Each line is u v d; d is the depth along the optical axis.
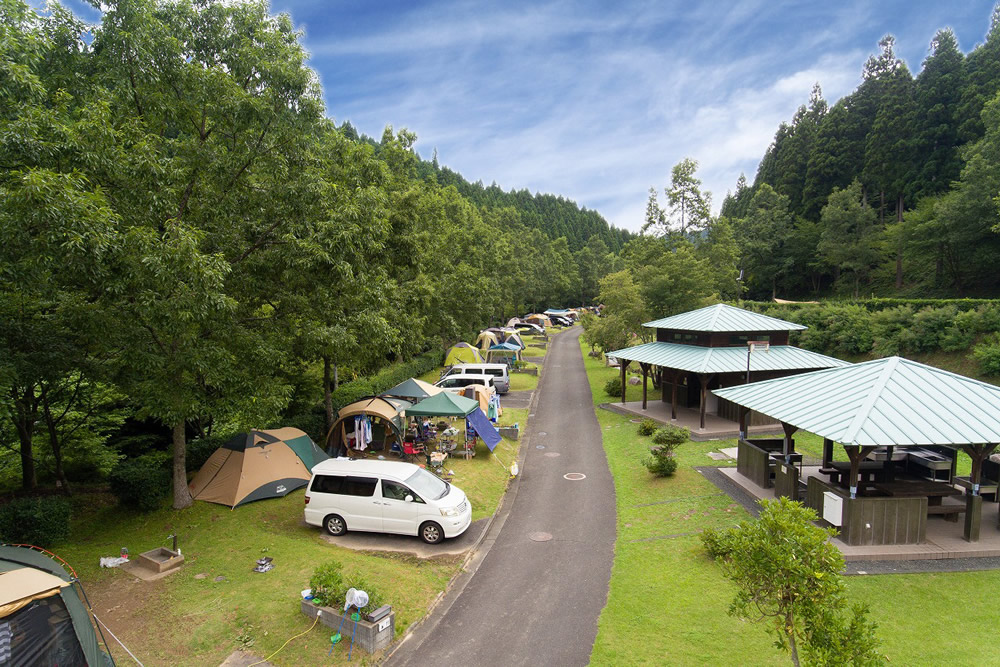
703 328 24.97
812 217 63.78
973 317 29.06
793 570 5.42
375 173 23.83
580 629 9.16
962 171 37.28
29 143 8.73
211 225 12.93
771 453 16.38
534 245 94.38
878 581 10.30
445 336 43.19
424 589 10.40
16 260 9.05
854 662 5.19
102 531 12.59
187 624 8.73
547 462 19.84
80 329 10.62
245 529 12.82
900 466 14.57
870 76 63.28
